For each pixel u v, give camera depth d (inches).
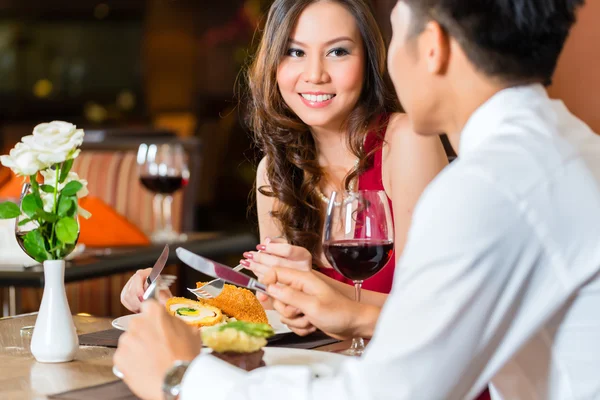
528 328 40.3
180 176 130.8
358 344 59.1
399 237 79.7
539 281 40.0
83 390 51.4
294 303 57.3
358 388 38.5
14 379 55.1
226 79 381.4
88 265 99.5
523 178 39.6
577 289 41.4
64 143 60.8
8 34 378.0
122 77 386.3
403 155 79.4
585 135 43.6
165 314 48.2
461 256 38.2
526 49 42.3
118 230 122.6
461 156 44.4
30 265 104.0
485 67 42.8
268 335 50.0
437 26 43.1
